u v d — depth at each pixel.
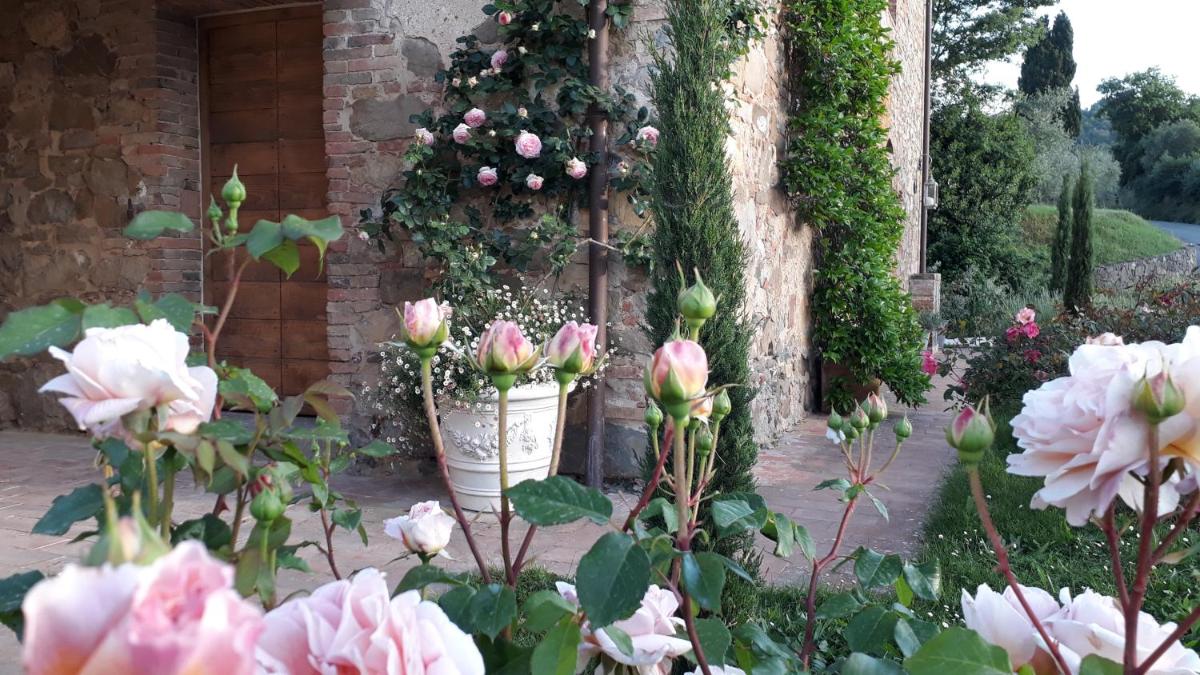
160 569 0.42
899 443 1.65
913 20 12.62
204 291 6.75
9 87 6.86
